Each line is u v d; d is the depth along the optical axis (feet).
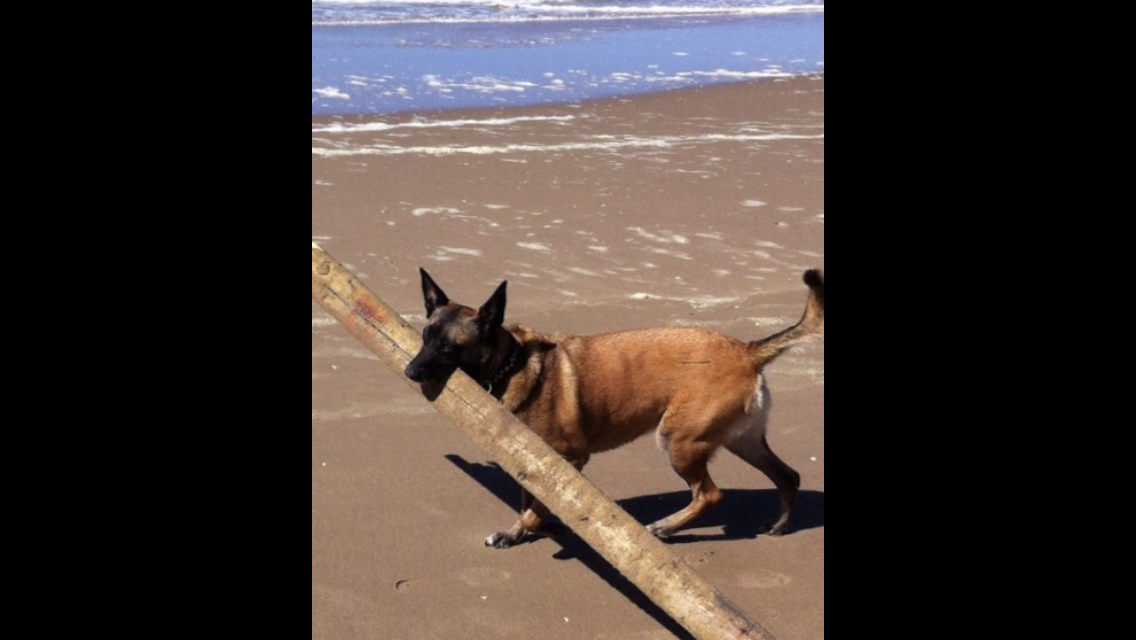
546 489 8.33
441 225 16.76
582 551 9.46
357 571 8.98
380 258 15.38
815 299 9.73
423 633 8.30
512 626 8.44
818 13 40.19
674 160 20.81
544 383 9.57
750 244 16.61
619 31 34.94
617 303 14.28
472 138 21.63
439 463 10.69
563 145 21.50
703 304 14.34
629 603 8.79
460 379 9.05
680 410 9.66
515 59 29.60
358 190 18.01
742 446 9.98
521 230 16.78
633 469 10.89
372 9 35.78
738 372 9.69
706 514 10.13
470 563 9.20
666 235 16.87
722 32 35.76
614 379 9.66
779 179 19.84
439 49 30.37
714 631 7.53
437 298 9.71
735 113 24.90
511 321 13.51
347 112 23.06
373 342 9.50
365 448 10.81
